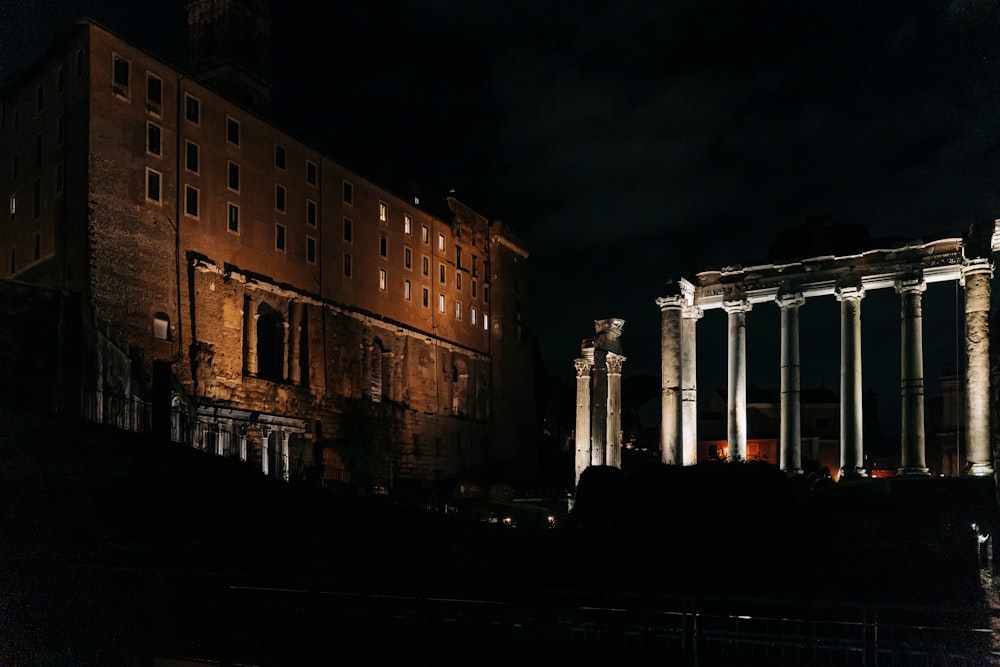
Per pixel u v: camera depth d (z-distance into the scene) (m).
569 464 102.88
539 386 103.31
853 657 12.48
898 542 28.06
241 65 67.19
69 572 17.19
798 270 47.75
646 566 26.28
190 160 53.94
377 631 14.48
